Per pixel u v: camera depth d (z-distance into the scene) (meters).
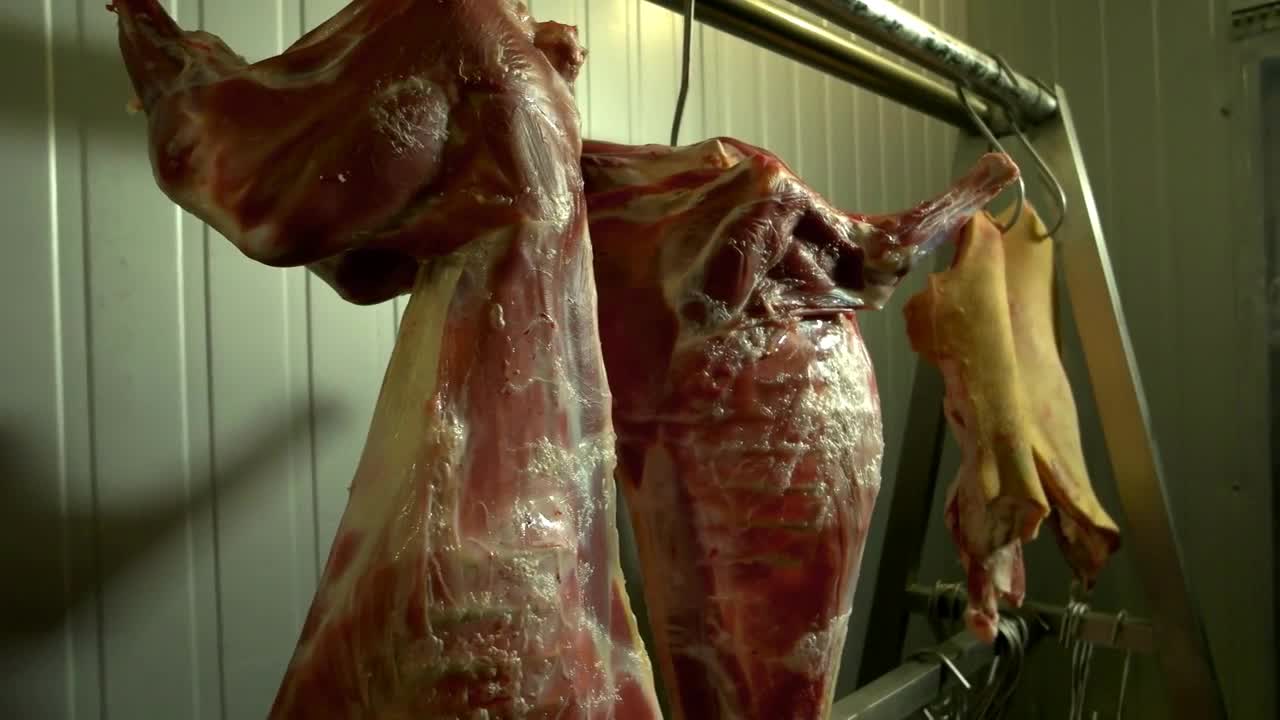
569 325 0.52
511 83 0.49
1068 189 1.21
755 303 0.65
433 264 0.50
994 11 1.81
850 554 0.65
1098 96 1.68
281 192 0.45
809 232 0.67
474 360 0.48
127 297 0.71
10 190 0.65
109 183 0.70
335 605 0.46
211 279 0.76
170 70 0.46
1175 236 1.59
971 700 1.31
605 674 0.51
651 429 0.65
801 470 0.63
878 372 1.63
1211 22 1.54
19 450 0.65
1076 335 1.69
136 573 0.71
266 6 0.80
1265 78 1.49
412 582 0.45
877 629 1.40
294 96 0.47
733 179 0.63
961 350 0.99
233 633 0.77
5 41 0.65
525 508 0.48
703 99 1.27
